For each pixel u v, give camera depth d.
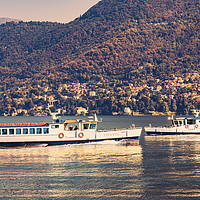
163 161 95.44
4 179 79.50
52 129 117.31
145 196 68.25
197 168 86.94
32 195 69.69
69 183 76.19
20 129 116.44
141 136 160.12
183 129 159.00
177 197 67.56
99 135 120.25
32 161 96.62
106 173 83.00
